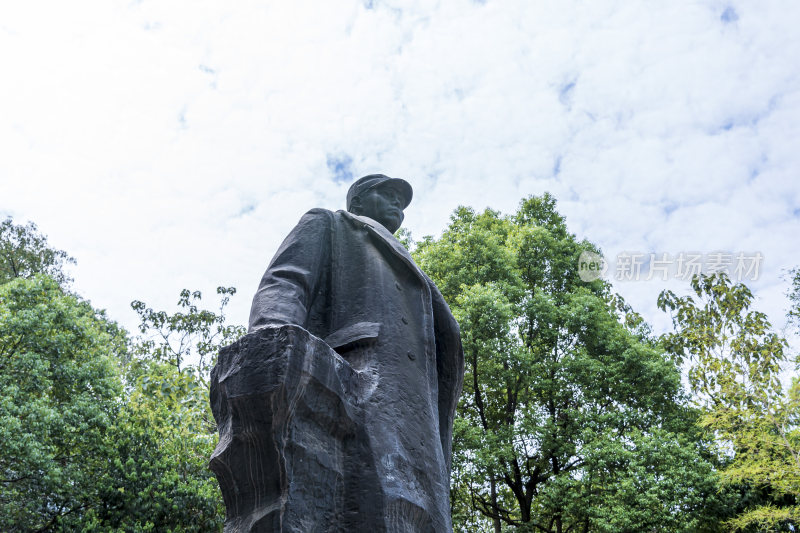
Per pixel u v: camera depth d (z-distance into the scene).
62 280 21.59
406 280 2.63
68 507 11.66
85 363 13.45
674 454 13.36
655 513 12.44
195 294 18.62
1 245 20.86
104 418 12.14
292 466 1.82
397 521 1.96
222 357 1.93
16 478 12.00
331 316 2.52
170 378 13.15
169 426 12.19
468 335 14.71
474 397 16.19
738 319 13.12
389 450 2.06
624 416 14.64
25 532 11.44
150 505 10.98
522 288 16.78
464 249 17.11
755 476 12.41
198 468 12.16
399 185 3.31
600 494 13.34
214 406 2.00
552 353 16.58
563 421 15.16
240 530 1.78
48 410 11.61
